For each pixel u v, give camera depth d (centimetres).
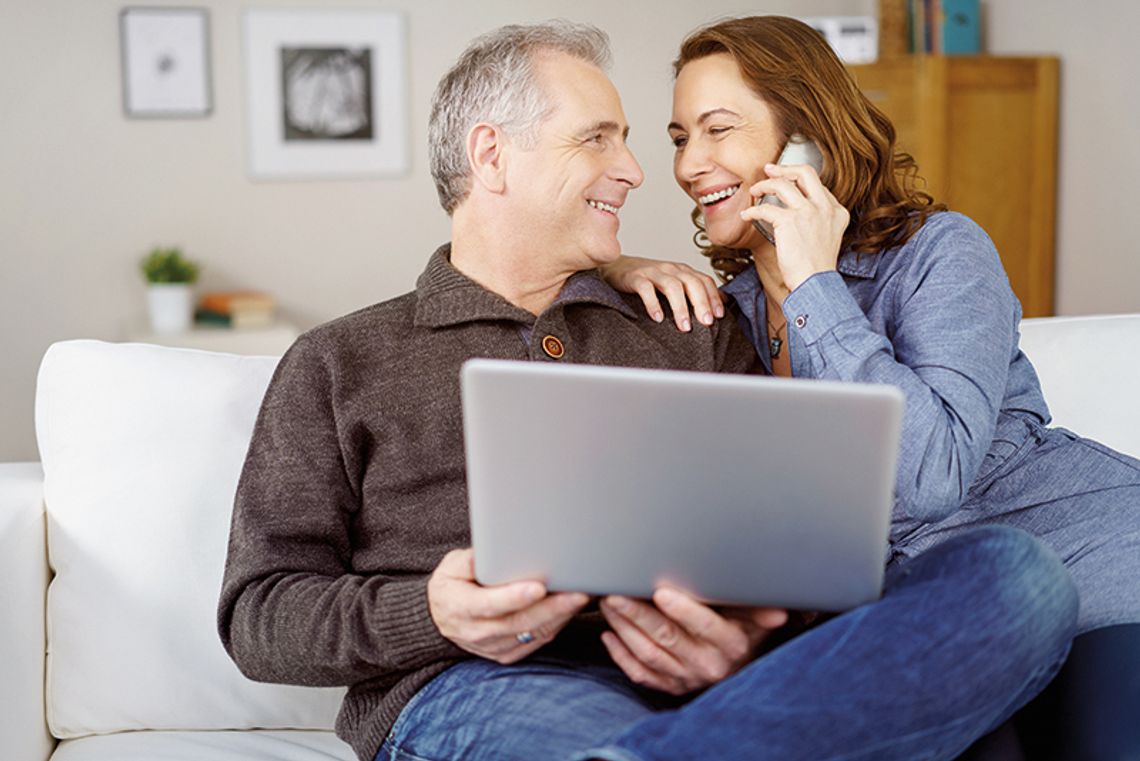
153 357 197
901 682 127
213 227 509
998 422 179
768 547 132
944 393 163
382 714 155
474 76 180
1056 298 473
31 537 185
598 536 133
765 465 127
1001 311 173
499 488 130
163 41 496
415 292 185
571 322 184
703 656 141
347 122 517
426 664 155
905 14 488
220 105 504
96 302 501
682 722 124
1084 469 174
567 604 138
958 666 129
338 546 172
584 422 126
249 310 479
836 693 125
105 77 492
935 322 170
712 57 188
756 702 125
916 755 129
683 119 190
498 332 178
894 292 179
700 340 190
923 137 444
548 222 179
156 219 503
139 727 185
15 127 487
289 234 517
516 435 127
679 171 191
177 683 184
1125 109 435
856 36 495
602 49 186
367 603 152
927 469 159
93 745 182
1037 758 153
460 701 148
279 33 506
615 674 153
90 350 197
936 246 178
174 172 503
